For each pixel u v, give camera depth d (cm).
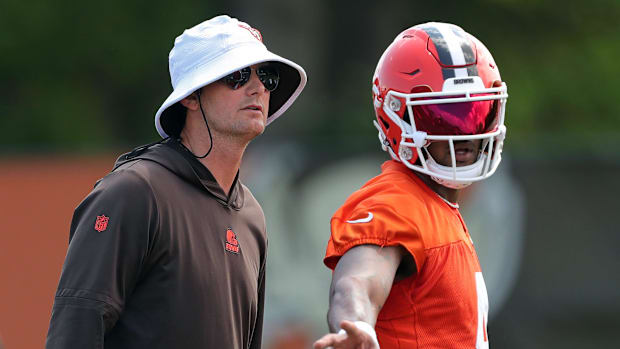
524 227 2681
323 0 6106
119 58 6003
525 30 6512
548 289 2691
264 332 2628
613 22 6594
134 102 6266
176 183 1198
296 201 2662
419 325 1073
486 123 1127
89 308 1099
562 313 2697
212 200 1231
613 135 6278
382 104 1172
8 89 5994
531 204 2692
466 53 1132
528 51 6438
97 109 6128
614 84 6412
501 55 6359
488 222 2667
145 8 6016
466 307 1083
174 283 1155
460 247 1097
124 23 6016
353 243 1038
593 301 2703
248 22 5762
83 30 5975
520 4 6294
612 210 2720
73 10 5956
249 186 2666
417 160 1141
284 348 2620
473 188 2659
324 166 2669
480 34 6450
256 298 1297
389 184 1110
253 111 1238
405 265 1062
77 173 2816
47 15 5922
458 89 1118
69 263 1130
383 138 1203
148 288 1152
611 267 2706
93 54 6016
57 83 6053
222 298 1198
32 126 5884
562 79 6359
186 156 1232
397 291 1077
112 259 1120
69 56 6003
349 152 2670
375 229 1042
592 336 2703
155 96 6241
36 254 2752
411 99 1125
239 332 1241
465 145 1138
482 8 6419
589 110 6375
